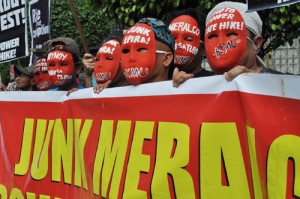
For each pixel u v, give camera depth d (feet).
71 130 8.35
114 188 7.02
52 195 8.65
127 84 8.42
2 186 9.92
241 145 5.39
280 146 5.05
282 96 5.07
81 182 7.94
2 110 9.89
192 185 5.87
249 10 6.23
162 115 6.41
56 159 8.63
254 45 6.81
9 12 12.66
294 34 11.62
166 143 6.31
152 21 7.25
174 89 6.25
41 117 9.11
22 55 12.37
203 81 5.84
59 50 10.59
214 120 5.64
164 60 7.23
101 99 7.55
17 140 9.53
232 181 5.45
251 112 5.19
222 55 6.23
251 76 5.24
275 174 5.04
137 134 6.79
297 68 21.71
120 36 8.91
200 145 5.79
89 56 11.14
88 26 28.37
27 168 9.25
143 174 6.57
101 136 7.51
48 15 13.10
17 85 14.89
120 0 12.17
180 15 9.21
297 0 5.57
